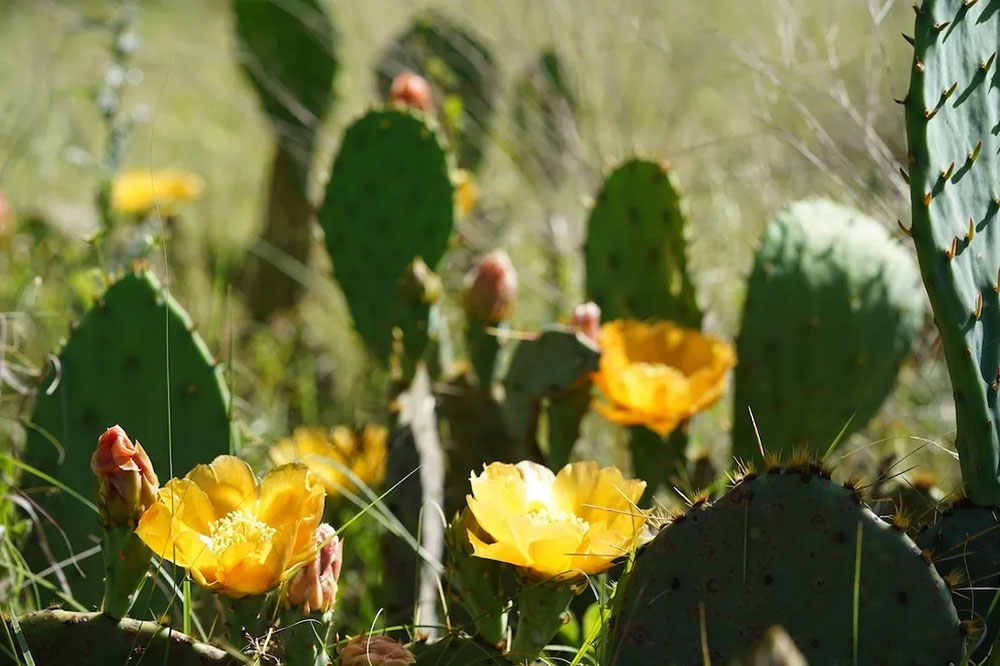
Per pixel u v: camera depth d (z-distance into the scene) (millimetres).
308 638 1465
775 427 1803
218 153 3531
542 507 1517
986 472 1534
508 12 2793
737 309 2162
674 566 1476
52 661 1465
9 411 1889
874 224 1849
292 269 2559
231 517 1474
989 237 1552
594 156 2531
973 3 1549
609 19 2633
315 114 2670
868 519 1463
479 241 2447
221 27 4492
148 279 1648
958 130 1546
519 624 1496
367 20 3373
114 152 2143
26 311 1968
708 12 2805
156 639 1467
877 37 1953
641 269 1891
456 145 2309
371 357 2047
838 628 1462
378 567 1760
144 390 1641
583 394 1753
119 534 1464
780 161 2342
